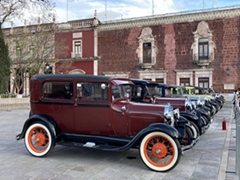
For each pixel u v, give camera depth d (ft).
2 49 72.64
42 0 65.21
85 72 109.60
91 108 19.42
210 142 26.45
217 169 17.72
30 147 20.74
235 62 86.94
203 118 27.96
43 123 20.43
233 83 87.04
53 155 20.94
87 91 19.56
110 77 19.34
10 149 22.93
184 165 18.63
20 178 15.70
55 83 20.57
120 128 18.93
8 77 74.23
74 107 19.89
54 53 110.22
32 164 18.54
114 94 19.22
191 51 93.20
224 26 88.53
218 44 89.40
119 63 104.32
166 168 16.98
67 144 19.84
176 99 28.45
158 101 28.55
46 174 16.43
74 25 110.63
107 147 18.93
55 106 20.47
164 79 97.09
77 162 19.11
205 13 90.89
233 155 21.35
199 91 55.52
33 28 105.40
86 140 19.90
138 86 26.78
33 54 94.89
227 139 27.89
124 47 103.60
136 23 101.40
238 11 86.53
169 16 96.07
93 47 108.06
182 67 94.53
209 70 90.22
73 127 20.10
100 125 19.30
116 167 18.04
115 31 104.99
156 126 17.33
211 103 44.55
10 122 39.65
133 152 22.11
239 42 86.43
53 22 102.06
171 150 17.12
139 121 18.56
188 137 20.40
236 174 16.48
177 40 95.25
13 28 109.09
